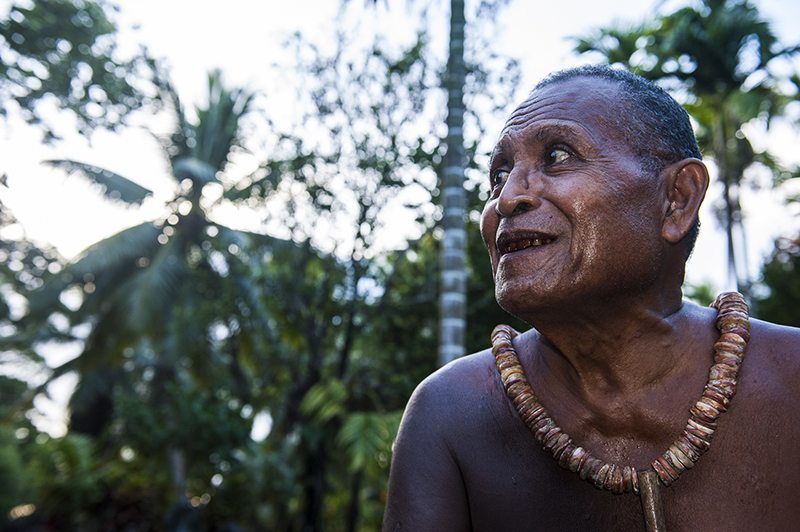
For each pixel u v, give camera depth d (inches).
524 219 36.7
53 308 608.4
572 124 36.9
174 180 605.6
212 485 538.6
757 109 493.0
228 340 544.7
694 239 39.4
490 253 39.4
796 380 36.8
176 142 628.1
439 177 371.9
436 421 41.4
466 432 40.6
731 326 38.1
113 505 586.6
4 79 359.6
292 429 442.3
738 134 589.3
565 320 37.1
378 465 332.5
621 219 36.0
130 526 574.2
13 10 355.9
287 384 467.5
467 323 346.9
